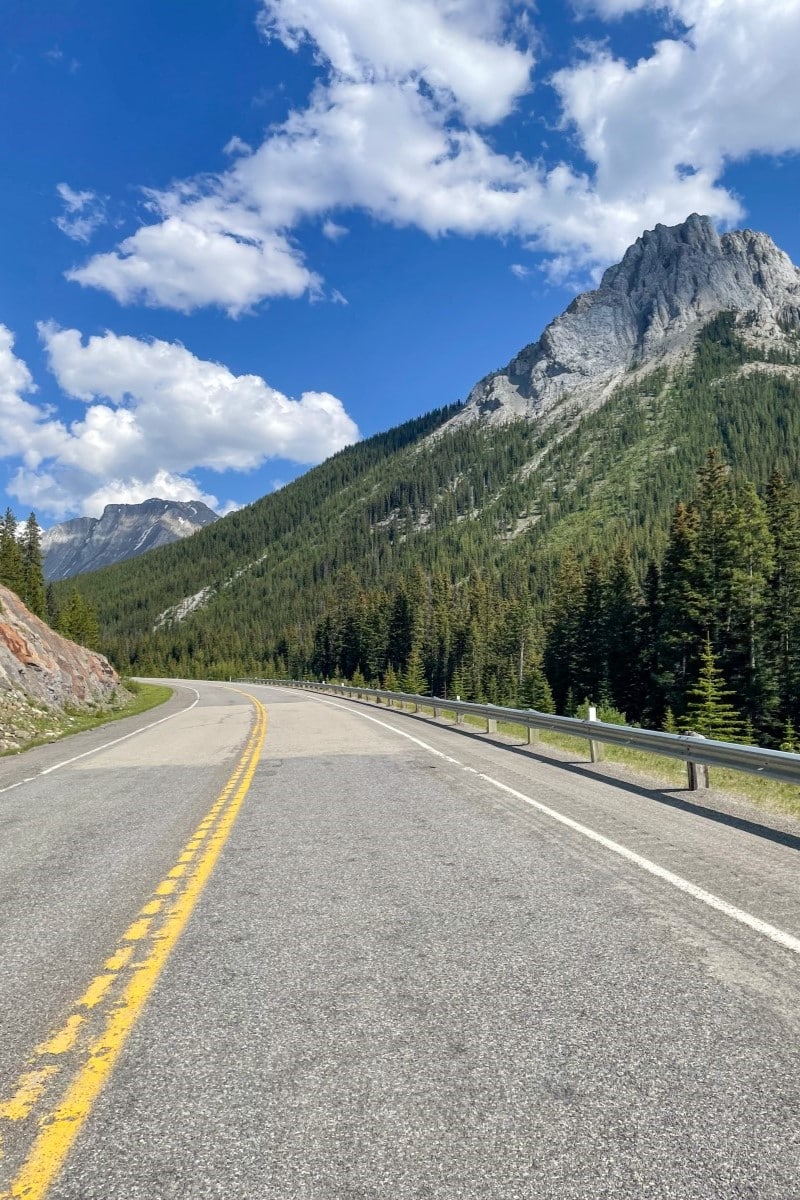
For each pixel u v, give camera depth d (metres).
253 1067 2.84
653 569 48.88
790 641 40.38
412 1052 2.92
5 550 83.06
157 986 3.65
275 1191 2.13
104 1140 2.40
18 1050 3.05
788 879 5.23
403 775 10.84
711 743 8.66
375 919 4.56
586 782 10.03
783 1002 3.32
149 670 159.88
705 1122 2.42
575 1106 2.52
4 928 4.66
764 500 45.06
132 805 9.23
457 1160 2.24
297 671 126.69
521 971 3.70
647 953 3.91
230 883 5.47
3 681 24.50
